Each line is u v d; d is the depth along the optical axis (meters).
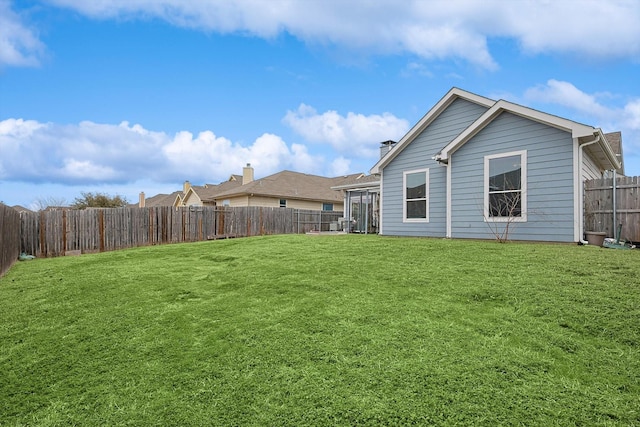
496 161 9.16
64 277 6.88
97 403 2.53
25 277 7.24
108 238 12.85
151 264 8.03
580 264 5.20
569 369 2.59
